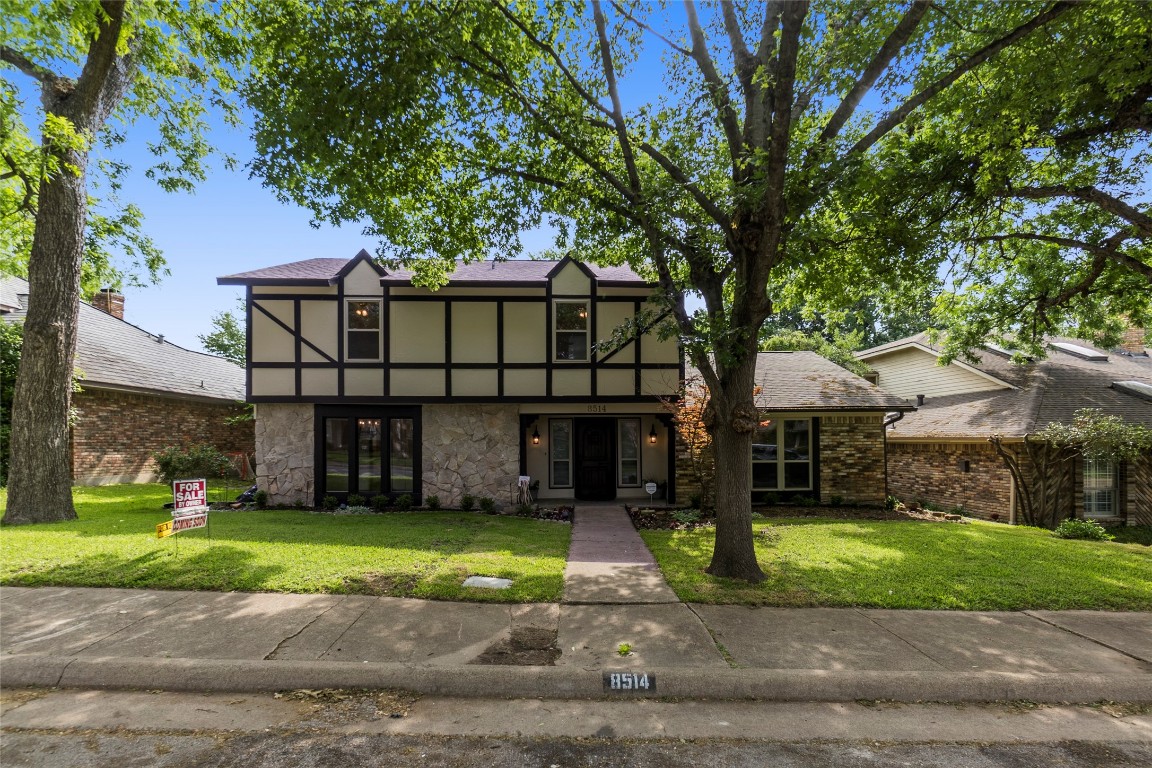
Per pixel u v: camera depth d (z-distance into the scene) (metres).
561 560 7.26
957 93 7.95
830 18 6.80
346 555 6.95
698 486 12.66
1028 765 3.18
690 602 5.61
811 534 9.38
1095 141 8.96
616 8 7.02
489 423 12.46
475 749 3.22
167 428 16.66
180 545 7.15
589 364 12.46
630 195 7.04
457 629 4.75
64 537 7.41
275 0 6.59
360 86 6.33
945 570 6.97
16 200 10.82
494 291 12.41
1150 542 11.81
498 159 8.58
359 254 12.16
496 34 7.15
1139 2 5.95
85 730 3.33
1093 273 10.51
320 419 12.29
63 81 9.34
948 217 8.96
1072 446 12.32
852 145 7.30
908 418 16.94
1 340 12.42
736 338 6.29
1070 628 5.12
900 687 3.97
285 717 3.53
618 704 3.81
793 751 3.27
